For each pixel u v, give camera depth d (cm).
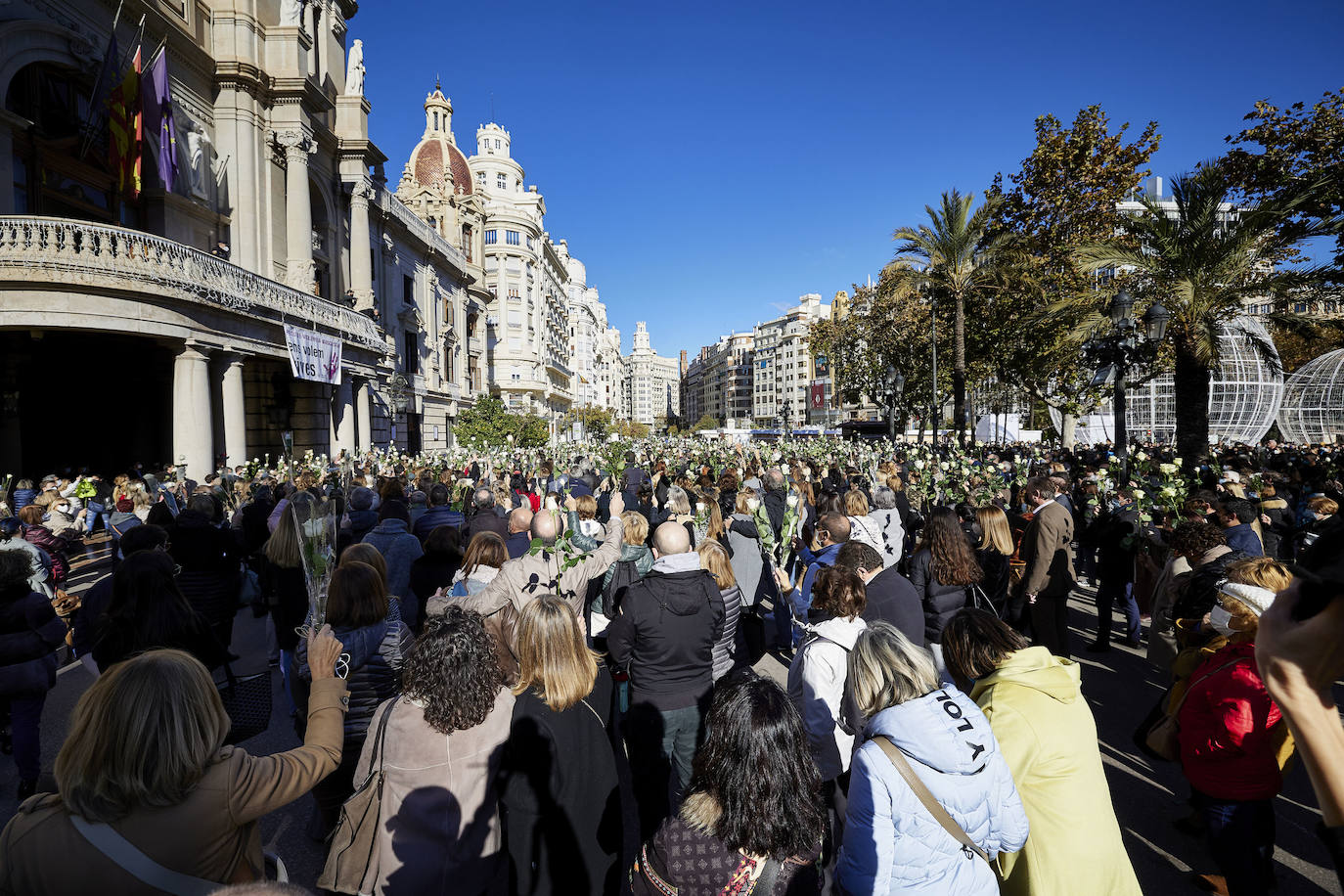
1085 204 2344
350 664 354
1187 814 434
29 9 1623
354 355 2684
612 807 297
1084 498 1149
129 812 184
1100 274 2233
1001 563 572
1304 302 1518
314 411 2478
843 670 351
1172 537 507
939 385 3872
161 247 1609
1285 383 4091
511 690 297
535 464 1838
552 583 435
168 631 332
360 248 3023
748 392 18050
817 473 1470
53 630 444
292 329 2070
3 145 1581
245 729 348
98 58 1817
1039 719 250
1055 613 603
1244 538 616
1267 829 295
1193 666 354
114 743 181
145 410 2269
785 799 190
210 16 2297
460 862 268
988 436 4516
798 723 201
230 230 2292
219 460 1805
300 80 2414
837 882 226
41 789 198
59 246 1443
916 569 492
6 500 1227
